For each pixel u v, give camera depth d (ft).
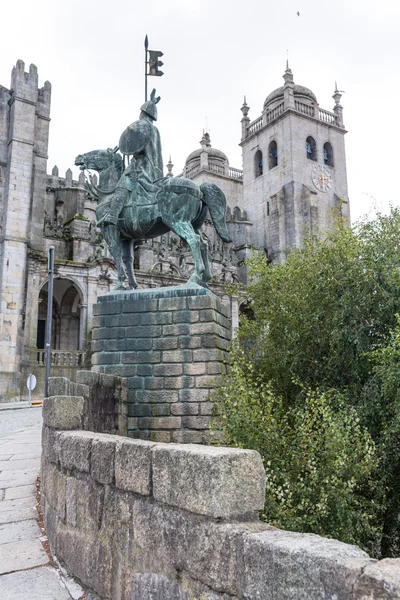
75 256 145.48
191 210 41.22
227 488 11.64
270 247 204.33
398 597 7.76
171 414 37.14
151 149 43.78
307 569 9.14
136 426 37.52
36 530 22.84
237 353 39.65
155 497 13.42
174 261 168.76
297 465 29.76
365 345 46.16
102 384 33.14
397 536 39.63
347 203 214.07
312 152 214.90
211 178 232.94
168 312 38.63
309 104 215.51
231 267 181.57
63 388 25.26
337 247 52.01
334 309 48.75
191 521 12.14
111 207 42.22
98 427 31.53
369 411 41.73
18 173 134.31
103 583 15.53
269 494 27.43
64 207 174.50
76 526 17.66
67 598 16.30
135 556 14.08
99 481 16.24
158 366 38.01
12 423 71.92
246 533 10.69
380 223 50.26
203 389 37.04
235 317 167.53
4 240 129.29
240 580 10.51
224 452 12.10
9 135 137.18
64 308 160.15
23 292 128.88
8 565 19.11
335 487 29.22
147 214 41.98
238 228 210.79
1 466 36.86
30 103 138.92
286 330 52.47
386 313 46.37
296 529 26.40
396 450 39.81
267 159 215.92
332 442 30.17
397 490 40.09
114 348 39.22
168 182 41.78
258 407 31.83
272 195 205.26
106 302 40.19
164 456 13.25
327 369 48.98
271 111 217.77
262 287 61.52
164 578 12.82
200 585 11.60
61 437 19.60
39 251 134.10
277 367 51.72
